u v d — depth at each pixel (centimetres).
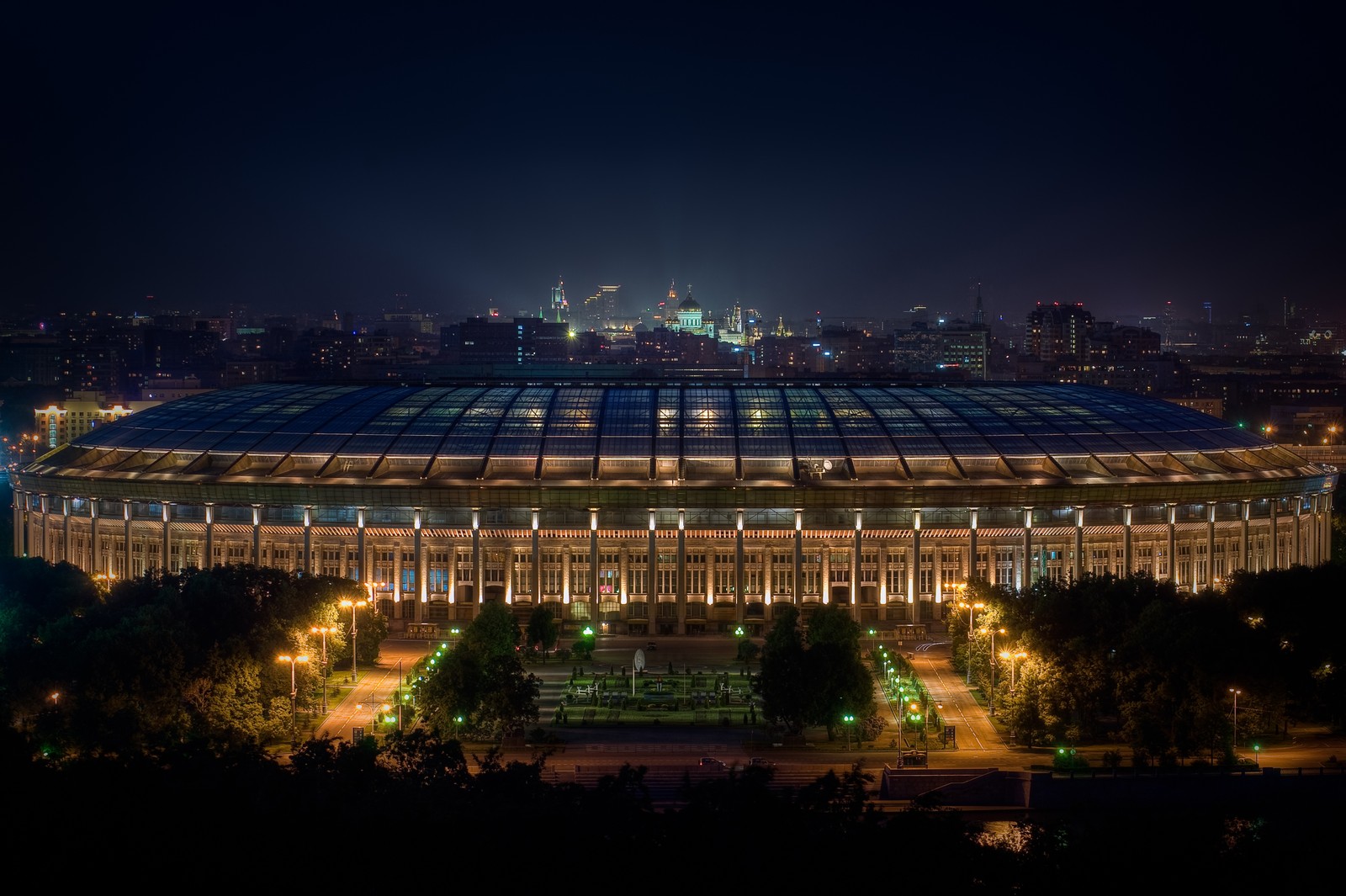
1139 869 15888
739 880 14250
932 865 14738
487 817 15362
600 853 14650
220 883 14088
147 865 14212
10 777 15775
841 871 14462
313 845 14688
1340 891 15850
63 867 14075
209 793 15462
